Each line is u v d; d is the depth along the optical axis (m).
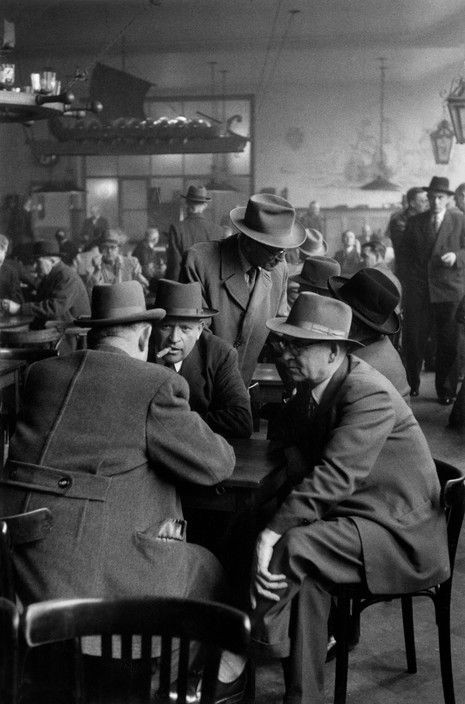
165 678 1.73
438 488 2.89
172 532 2.56
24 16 14.83
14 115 6.21
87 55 17.20
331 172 21.28
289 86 21.11
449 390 8.09
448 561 2.82
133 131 14.26
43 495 2.43
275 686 3.05
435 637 3.47
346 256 13.98
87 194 21.30
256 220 4.05
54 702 2.15
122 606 1.71
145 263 13.72
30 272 13.27
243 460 2.98
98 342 2.67
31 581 2.35
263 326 4.33
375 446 2.70
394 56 18.17
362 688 3.04
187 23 15.30
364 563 2.65
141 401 2.50
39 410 2.53
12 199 19.88
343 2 14.11
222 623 1.65
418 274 8.33
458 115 7.95
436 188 8.20
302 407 3.05
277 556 2.60
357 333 3.36
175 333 3.42
